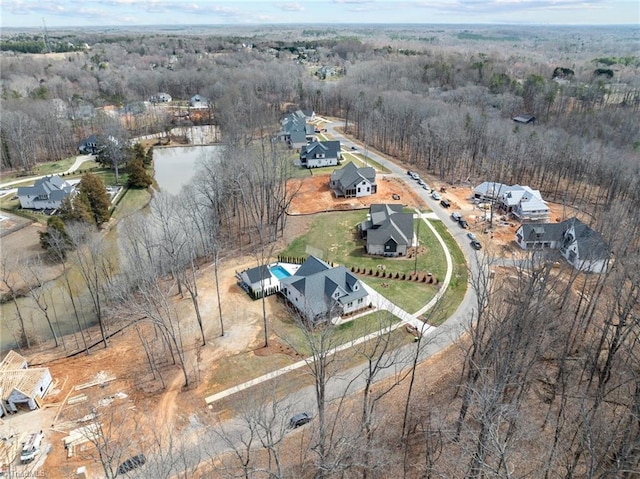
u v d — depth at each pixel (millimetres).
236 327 48938
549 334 39219
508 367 30203
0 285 57812
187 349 45719
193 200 66750
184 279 51938
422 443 34125
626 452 25578
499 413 26094
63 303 56156
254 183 74688
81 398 39812
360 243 67062
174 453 33781
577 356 40094
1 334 50531
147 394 40125
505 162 93000
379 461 30156
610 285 45312
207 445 34656
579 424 30609
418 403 37906
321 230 71375
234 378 41594
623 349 38938
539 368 38844
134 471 31109
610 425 30641
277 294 54656
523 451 30656
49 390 40969
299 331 47656
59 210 70750
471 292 53969
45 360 45469
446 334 46344
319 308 48344
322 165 101188
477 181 92375
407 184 89688
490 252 63344
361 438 32188
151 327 49562
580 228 60125
